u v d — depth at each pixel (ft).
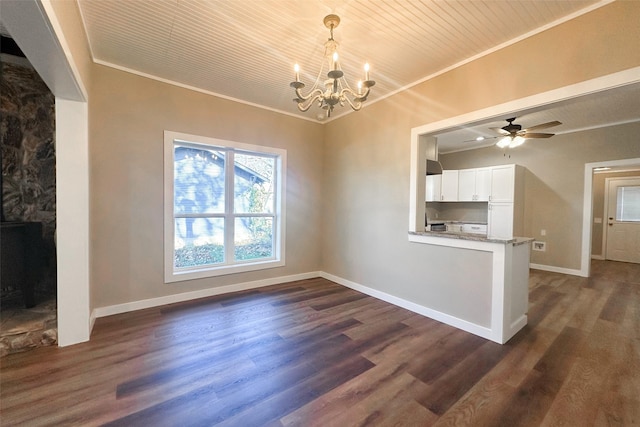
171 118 10.71
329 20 6.56
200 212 11.94
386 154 11.62
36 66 5.69
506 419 5.17
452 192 20.80
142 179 10.21
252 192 13.38
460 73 8.96
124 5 6.60
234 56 8.97
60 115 7.39
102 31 7.66
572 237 16.49
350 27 7.36
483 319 8.50
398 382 6.24
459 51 8.41
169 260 10.87
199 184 11.90
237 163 12.89
